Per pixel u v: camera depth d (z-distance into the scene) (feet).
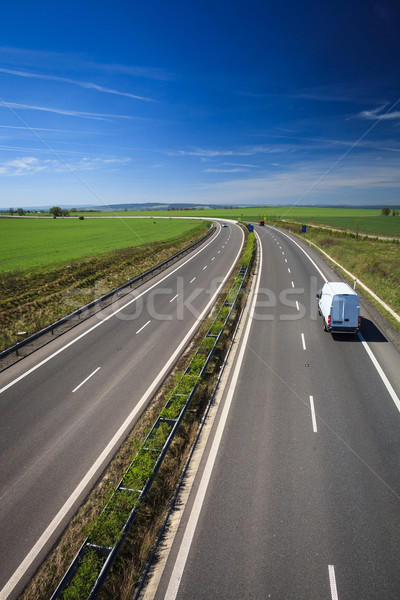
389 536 23.94
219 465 31.17
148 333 64.54
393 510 25.93
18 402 42.98
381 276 92.43
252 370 48.34
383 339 56.65
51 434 36.65
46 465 32.32
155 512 27.04
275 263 125.49
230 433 35.40
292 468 30.35
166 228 320.29
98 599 20.88
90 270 122.93
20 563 23.65
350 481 28.68
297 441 33.68
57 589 20.03
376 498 26.99
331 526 24.84
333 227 290.15
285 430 35.37
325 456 31.53
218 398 41.88
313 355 52.01
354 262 112.37
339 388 42.70
